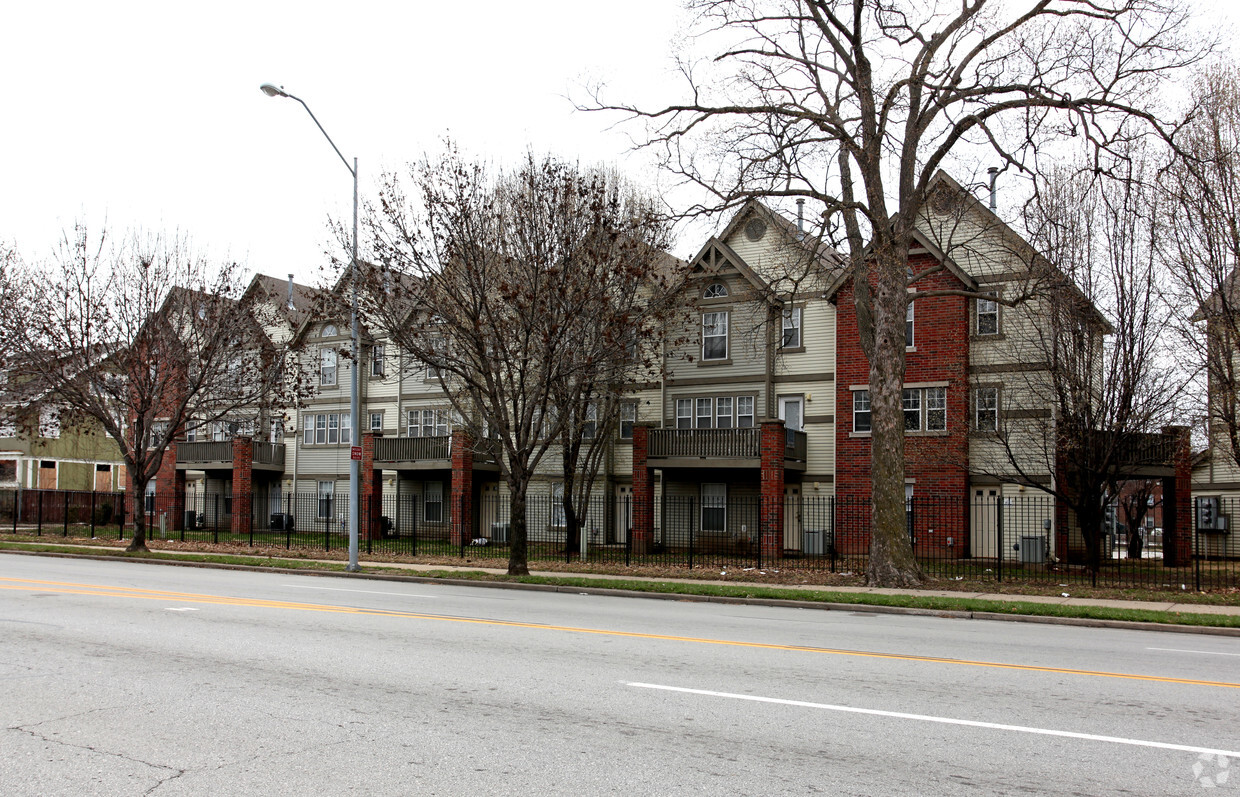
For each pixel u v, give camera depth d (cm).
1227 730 703
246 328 2983
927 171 2077
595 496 3503
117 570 2250
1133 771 591
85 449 5322
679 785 552
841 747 637
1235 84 2111
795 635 1237
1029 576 2266
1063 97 1962
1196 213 2086
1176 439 2491
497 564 2545
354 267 2191
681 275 2941
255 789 542
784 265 2609
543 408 2212
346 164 2219
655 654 1026
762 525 2894
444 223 2095
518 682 849
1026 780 569
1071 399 2406
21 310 2833
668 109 2159
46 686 821
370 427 4131
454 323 2098
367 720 701
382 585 2003
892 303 2078
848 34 2072
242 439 4091
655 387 3416
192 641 1079
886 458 2055
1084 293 2358
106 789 543
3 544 3030
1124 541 4578
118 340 2878
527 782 556
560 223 2141
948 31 2030
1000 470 2811
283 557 2762
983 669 970
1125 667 1012
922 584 2008
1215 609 1656
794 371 3203
